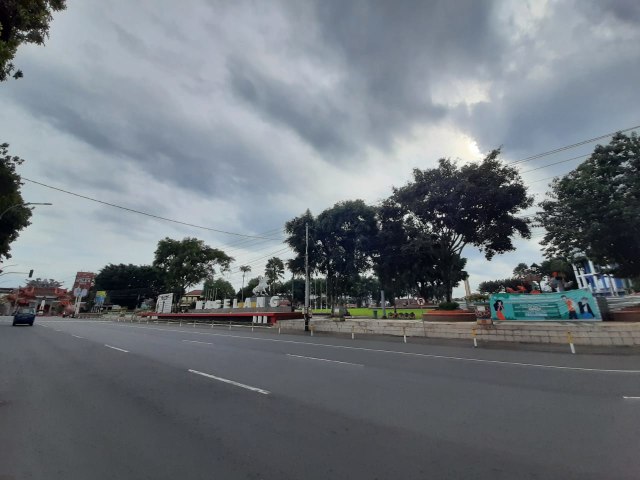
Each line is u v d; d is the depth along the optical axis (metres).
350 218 33.44
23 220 27.02
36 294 101.62
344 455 3.96
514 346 14.68
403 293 55.22
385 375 8.55
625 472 3.49
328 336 20.66
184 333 23.03
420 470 3.58
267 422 5.11
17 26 7.69
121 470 3.65
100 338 18.95
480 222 22.52
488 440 4.38
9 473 3.58
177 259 59.91
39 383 7.75
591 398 6.37
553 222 19.27
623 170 15.78
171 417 5.36
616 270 18.72
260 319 30.89
